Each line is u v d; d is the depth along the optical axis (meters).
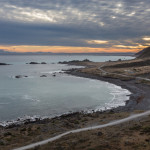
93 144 23.16
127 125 33.47
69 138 27.72
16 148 25.42
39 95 77.69
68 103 64.94
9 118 49.12
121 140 24.03
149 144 21.62
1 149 25.22
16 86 101.06
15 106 60.59
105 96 75.81
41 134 32.69
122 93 81.38
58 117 48.75
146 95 74.19
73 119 44.03
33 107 59.62
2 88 94.50
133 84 101.25
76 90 89.62
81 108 58.94
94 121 40.09
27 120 47.16
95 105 62.38
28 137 31.25
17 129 37.75
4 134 33.38
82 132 30.89
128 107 57.78
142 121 35.72
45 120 45.66
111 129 31.44
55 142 26.28
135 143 22.34
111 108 58.22
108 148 21.28
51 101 67.69
